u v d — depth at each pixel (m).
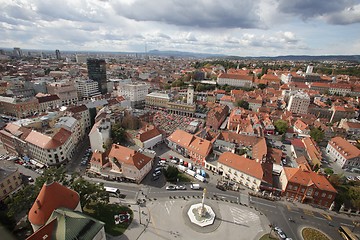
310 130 142.50
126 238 63.47
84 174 94.94
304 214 77.31
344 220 75.62
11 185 78.81
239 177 91.50
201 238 65.25
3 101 165.38
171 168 91.88
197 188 87.31
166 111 197.12
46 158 96.81
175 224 69.69
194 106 182.62
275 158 104.00
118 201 78.44
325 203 80.75
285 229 70.38
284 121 150.38
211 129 150.38
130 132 124.44
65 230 46.31
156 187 87.69
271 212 77.38
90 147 121.75
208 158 104.50
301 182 81.75
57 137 99.94
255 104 195.88
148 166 96.88
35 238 44.09
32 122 115.88
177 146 117.19
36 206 52.50
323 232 70.06
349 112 173.50
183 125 156.50
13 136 106.19
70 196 57.31
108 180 91.12
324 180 81.69
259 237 66.81
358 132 144.88
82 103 163.62
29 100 168.25
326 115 181.75
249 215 75.38
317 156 110.88
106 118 121.69
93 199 70.56
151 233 65.81
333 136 143.38
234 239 65.62
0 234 54.44
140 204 77.56
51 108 167.00
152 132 123.25
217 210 76.94
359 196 79.12
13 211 60.50
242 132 131.50
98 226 52.34
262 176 85.50
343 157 112.94
